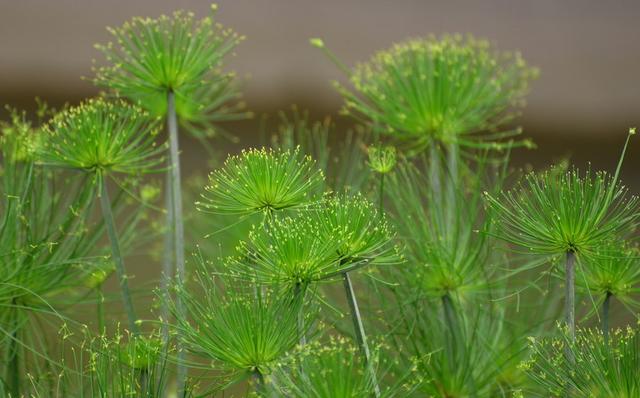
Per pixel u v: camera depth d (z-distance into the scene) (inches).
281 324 76.2
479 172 86.9
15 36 109.0
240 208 78.0
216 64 85.7
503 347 87.4
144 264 99.3
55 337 89.3
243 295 77.0
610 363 76.4
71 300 84.9
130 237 88.6
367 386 76.0
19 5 109.0
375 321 87.4
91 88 109.8
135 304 89.2
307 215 78.0
